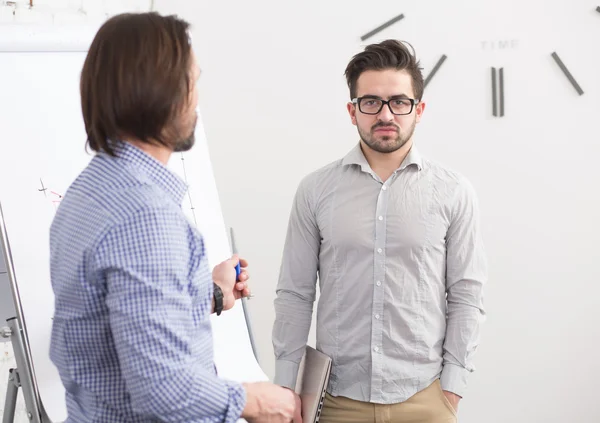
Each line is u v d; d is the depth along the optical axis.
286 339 1.73
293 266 1.74
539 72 2.61
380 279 1.65
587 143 2.64
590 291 2.70
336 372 1.69
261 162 2.62
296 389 1.70
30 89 1.80
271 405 1.13
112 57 1.02
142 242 0.96
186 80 1.05
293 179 2.64
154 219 0.98
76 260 0.99
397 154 1.67
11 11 2.38
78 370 1.04
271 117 2.61
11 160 1.73
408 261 1.65
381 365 1.65
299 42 2.58
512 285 2.68
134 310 0.95
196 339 1.06
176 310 0.98
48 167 1.76
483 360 2.70
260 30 2.56
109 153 1.04
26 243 1.69
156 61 1.02
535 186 2.65
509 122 2.63
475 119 2.62
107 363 1.04
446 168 1.71
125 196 0.99
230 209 2.62
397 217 1.65
